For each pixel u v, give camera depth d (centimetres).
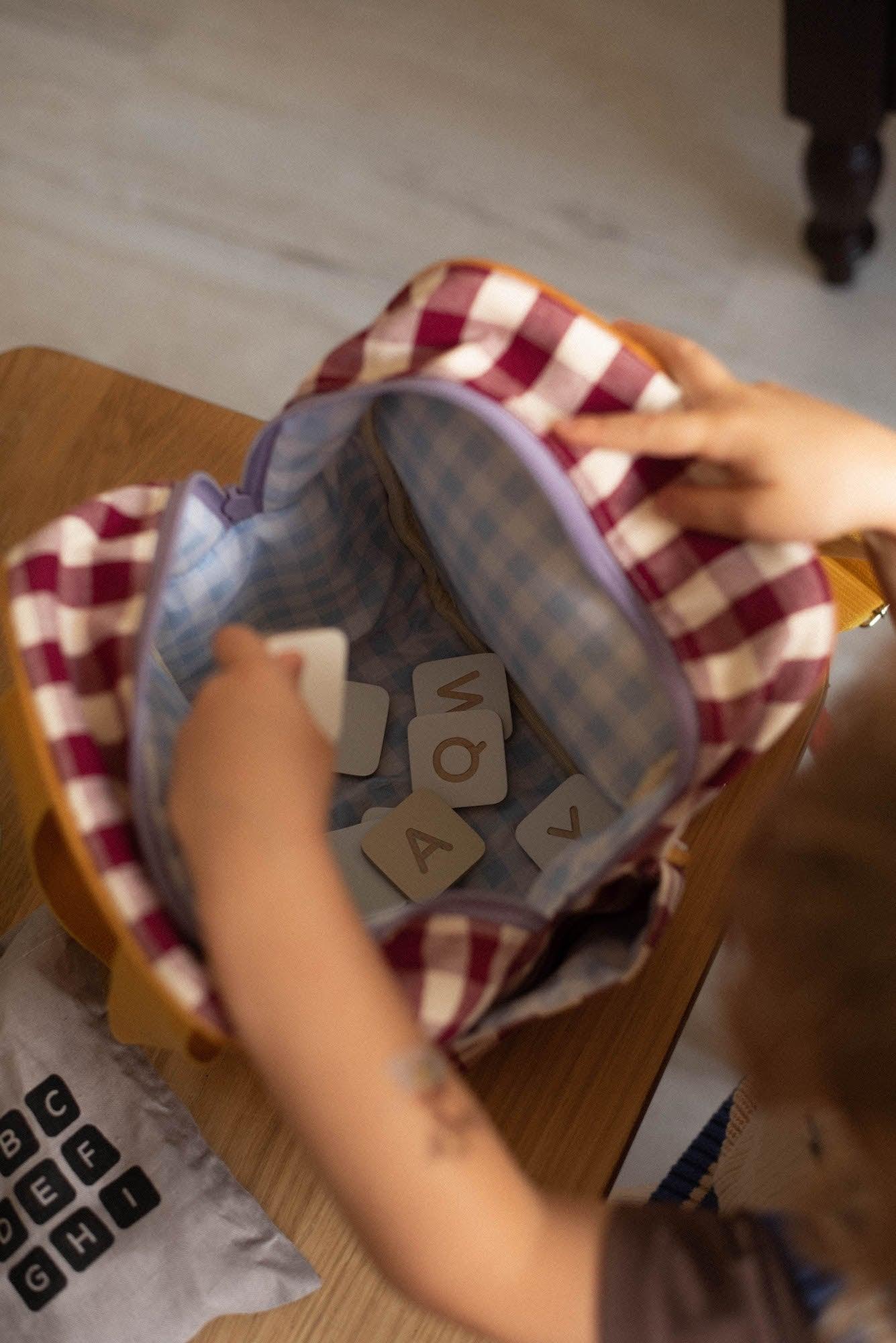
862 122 140
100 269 167
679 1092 123
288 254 168
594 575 56
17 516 85
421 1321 66
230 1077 70
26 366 89
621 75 179
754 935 49
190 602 65
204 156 174
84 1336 63
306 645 54
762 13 182
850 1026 46
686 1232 53
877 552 65
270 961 47
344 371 56
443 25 183
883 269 164
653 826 55
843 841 47
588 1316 51
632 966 59
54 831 56
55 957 71
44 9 182
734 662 56
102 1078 68
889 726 47
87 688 55
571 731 67
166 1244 65
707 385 57
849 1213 49
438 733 72
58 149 174
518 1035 72
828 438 55
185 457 88
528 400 55
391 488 71
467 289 54
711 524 55
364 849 69
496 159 174
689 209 170
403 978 55
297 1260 66
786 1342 50
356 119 176
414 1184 47
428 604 76
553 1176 69
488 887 70
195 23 182
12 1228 65
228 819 47
